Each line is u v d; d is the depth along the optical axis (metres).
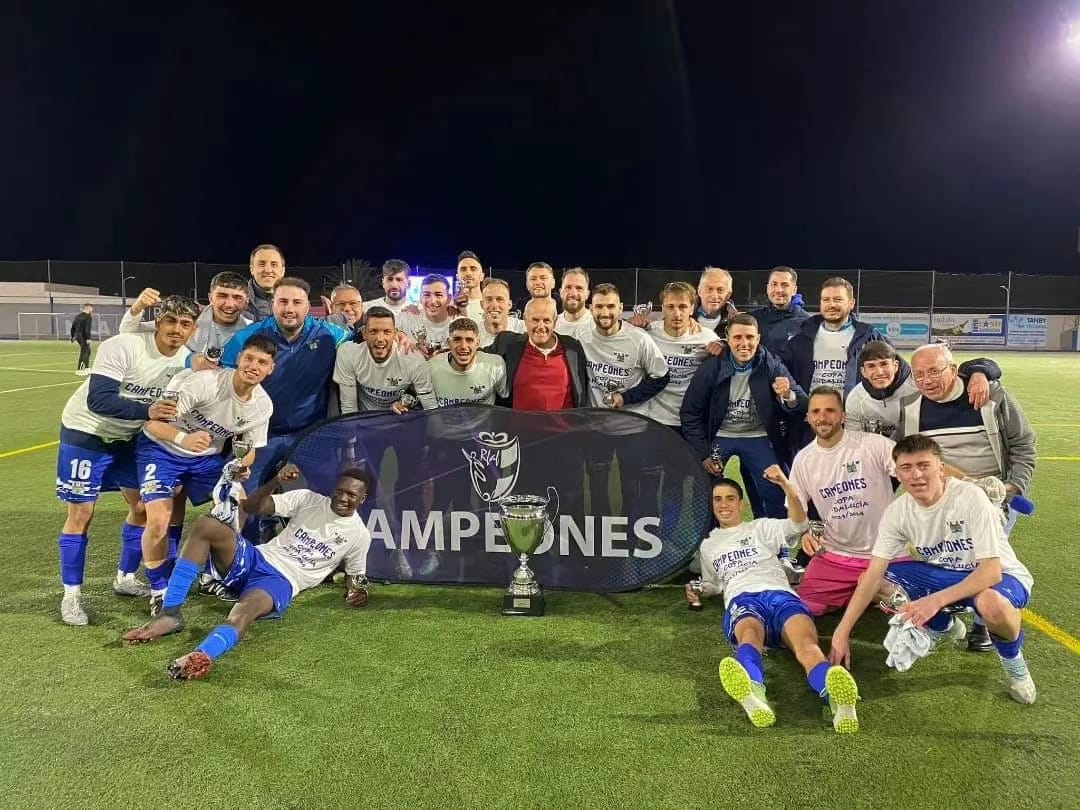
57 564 4.59
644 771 2.50
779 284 5.50
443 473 4.45
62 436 3.83
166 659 3.34
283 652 3.43
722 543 3.82
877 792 2.39
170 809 2.30
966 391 3.76
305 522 3.87
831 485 3.84
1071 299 30.50
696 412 4.77
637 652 3.46
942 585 3.32
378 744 2.66
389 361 4.66
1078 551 4.89
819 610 3.82
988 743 2.68
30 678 3.15
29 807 2.30
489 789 2.40
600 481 4.35
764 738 2.72
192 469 4.09
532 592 3.98
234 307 4.77
